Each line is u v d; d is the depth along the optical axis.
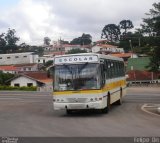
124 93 31.70
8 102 35.72
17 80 80.44
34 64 121.00
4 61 139.75
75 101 22.33
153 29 39.16
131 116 21.89
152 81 88.38
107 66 24.55
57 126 18.30
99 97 22.22
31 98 40.56
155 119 20.30
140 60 98.25
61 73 22.70
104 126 17.92
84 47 159.75
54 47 174.88
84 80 22.39
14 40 167.00
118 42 166.00
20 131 16.72
